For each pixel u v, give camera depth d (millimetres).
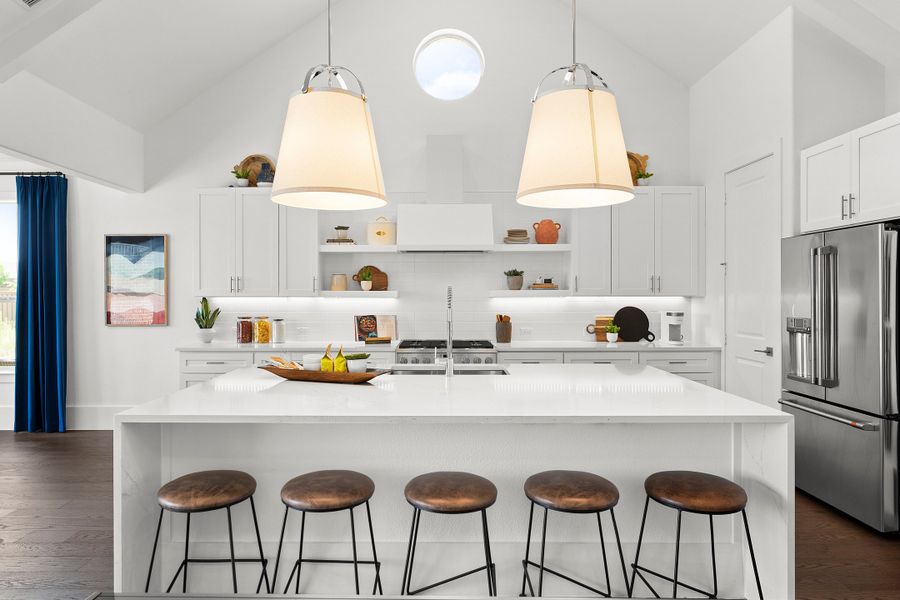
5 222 5633
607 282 5168
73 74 4086
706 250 5180
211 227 5117
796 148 3910
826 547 2934
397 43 5484
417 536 2443
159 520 2281
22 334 5375
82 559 2803
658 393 2492
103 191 5453
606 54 5535
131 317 5453
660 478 2170
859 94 3934
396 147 5477
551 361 4863
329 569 2438
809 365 3564
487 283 5504
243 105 5461
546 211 5496
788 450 2111
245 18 4797
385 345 4984
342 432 2469
